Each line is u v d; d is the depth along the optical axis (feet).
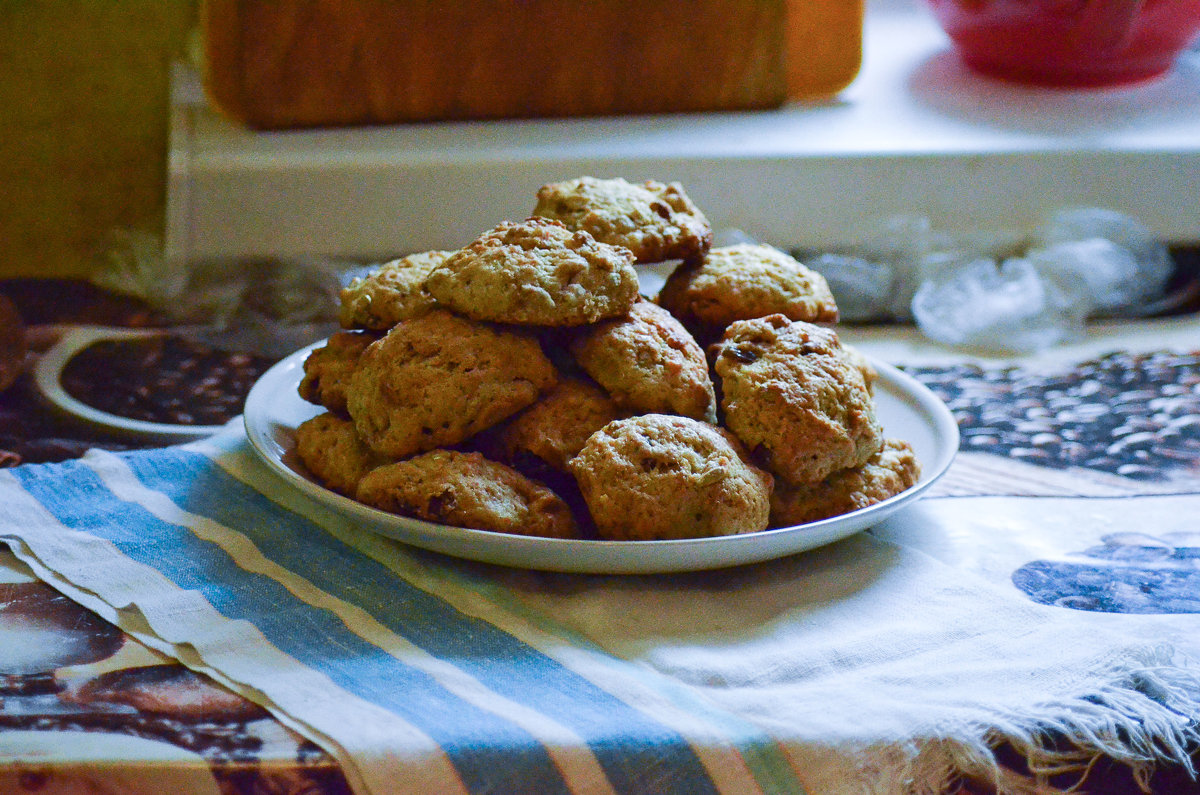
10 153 3.82
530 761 2.26
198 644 2.41
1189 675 2.40
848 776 2.29
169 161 3.53
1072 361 3.20
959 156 3.60
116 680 2.36
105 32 3.78
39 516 2.64
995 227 3.67
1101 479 2.83
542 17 3.64
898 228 3.49
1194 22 3.75
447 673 2.38
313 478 2.67
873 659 2.42
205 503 2.69
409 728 2.28
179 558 2.57
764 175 3.59
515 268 2.57
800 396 2.57
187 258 3.50
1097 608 2.53
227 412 2.98
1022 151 3.61
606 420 2.61
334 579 2.54
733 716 2.33
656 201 2.78
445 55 3.65
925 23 4.47
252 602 2.49
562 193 2.77
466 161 3.52
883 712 2.32
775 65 3.77
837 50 3.79
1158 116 3.79
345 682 2.36
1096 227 3.52
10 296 3.31
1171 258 3.61
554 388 2.63
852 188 3.62
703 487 2.49
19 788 2.24
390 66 3.64
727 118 3.78
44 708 2.31
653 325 2.63
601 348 2.61
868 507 2.54
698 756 2.28
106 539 2.59
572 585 2.53
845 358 2.65
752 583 2.54
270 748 2.27
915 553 2.60
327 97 3.64
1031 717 2.32
